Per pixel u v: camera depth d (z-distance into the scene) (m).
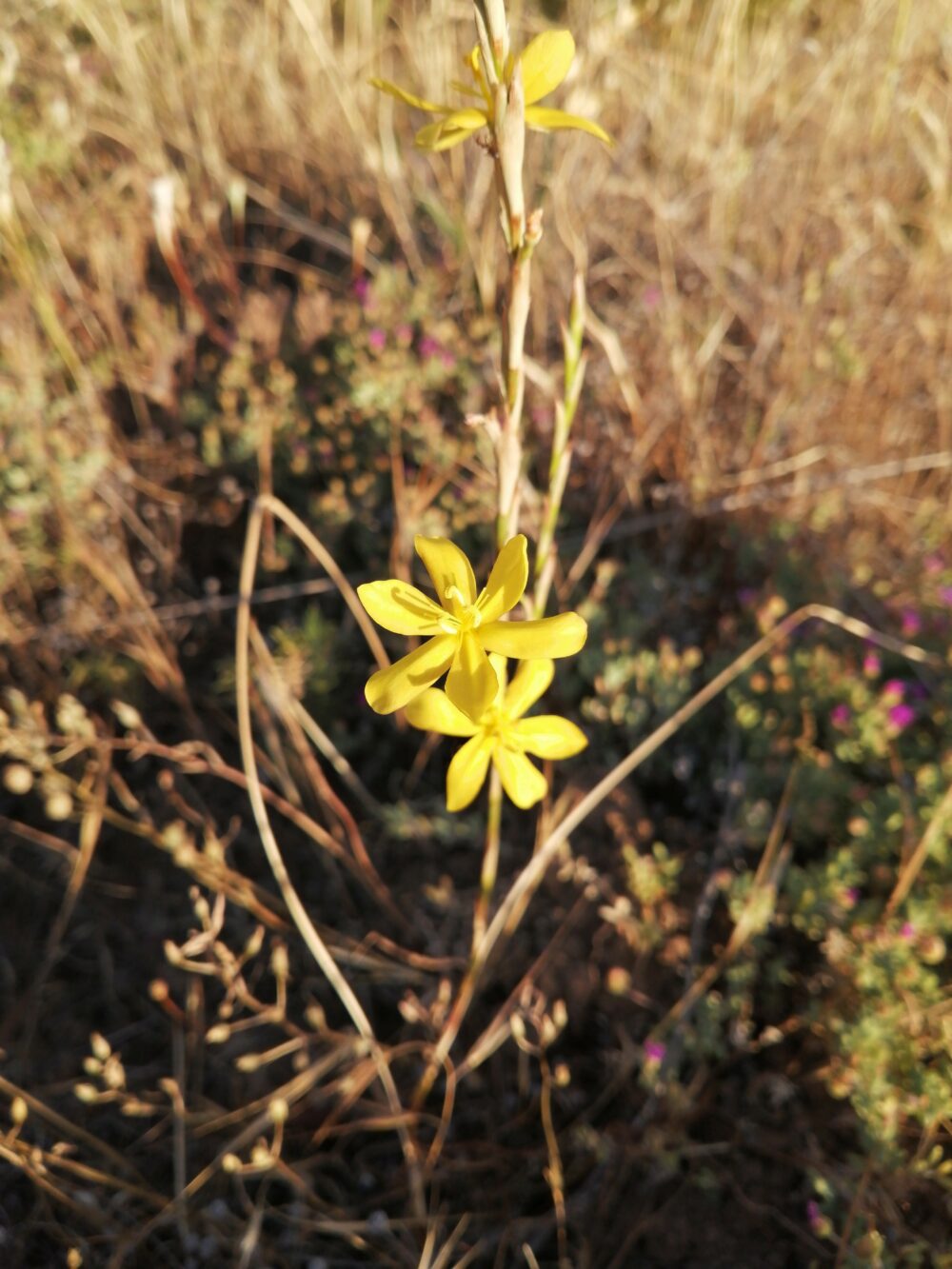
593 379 0.42
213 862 0.29
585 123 0.17
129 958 0.33
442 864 0.34
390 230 0.50
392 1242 0.28
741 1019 0.29
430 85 0.50
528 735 0.20
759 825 0.32
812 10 0.62
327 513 0.39
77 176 0.51
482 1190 0.29
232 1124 0.30
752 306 0.46
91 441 0.39
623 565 0.40
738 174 0.47
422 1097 0.29
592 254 0.47
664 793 0.36
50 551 0.38
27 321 0.41
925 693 0.36
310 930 0.27
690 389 0.40
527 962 0.31
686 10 0.55
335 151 0.53
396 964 0.31
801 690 0.35
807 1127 0.28
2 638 0.36
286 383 0.40
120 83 0.52
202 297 0.47
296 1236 0.28
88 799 0.31
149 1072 0.31
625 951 0.31
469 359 0.43
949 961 0.30
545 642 0.18
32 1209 0.29
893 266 0.47
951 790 0.29
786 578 0.39
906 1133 0.27
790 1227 0.27
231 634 0.40
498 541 0.21
